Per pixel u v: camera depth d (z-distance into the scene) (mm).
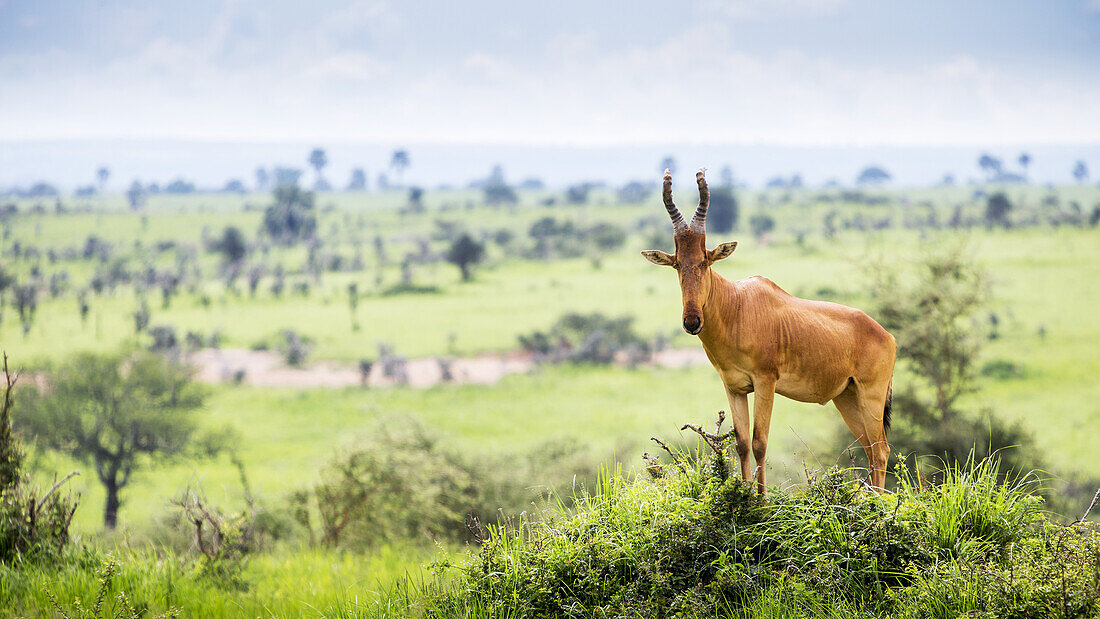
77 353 53094
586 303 99750
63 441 43250
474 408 59750
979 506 9227
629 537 9164
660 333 80688
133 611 10617
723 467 9500
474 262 122125
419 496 24984
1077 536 8820
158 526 21984
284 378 70938
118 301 109375
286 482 42406
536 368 72625
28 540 12539
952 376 32781
